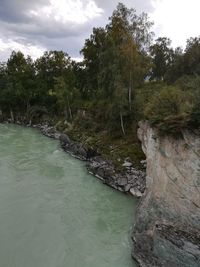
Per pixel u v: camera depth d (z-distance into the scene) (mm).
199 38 39156
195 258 10258
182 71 38531
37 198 20156
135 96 30406
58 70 65188
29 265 12906
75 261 13195
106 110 33938
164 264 11359
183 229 11109
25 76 67125
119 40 33750
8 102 63875
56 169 27188
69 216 17594
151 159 14898
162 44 53562
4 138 42281
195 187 11031
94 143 31047
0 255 13570
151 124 14305
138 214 14336
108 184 22922
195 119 11078
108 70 31594
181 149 11883
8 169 26656
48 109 61188
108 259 13367
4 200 19578
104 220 17172
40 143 39469
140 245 12914
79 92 52062
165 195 12680
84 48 48188
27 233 15500
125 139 28859
